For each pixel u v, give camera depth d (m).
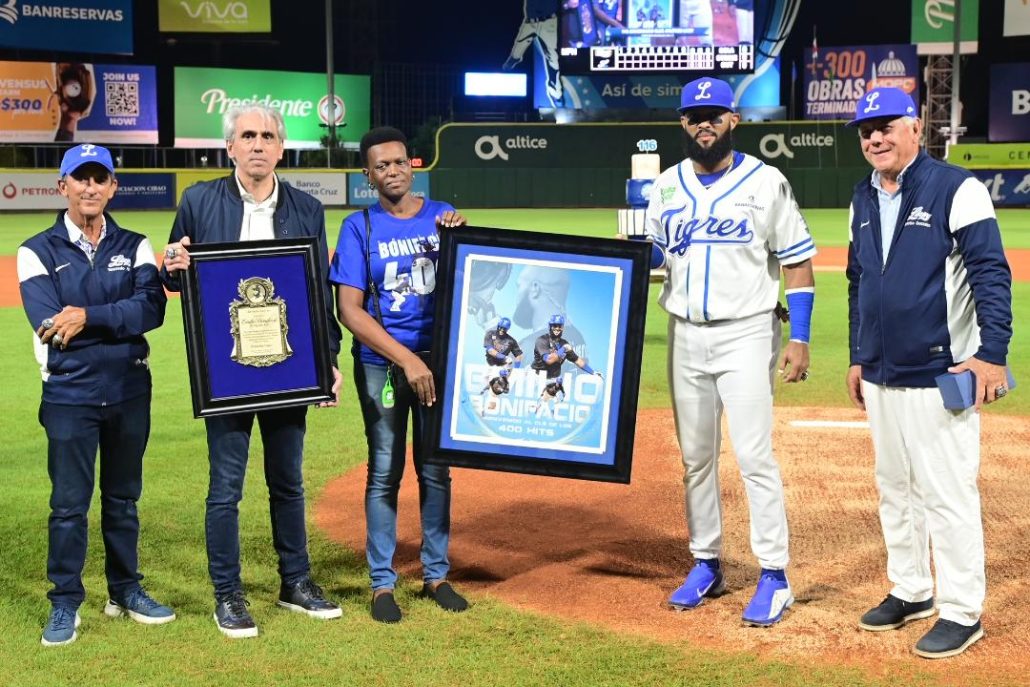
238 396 3.90
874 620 3.97
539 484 6.04
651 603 4.25
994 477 6.02
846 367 9.36
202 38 38.84
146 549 4.90
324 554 4.88
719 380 4.11
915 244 3.70
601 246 4.04
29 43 35.19
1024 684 3.51
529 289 4.06
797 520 5.33
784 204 4.02
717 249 4.04
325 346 4.00
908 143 3.70
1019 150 31.95
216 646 3.83
